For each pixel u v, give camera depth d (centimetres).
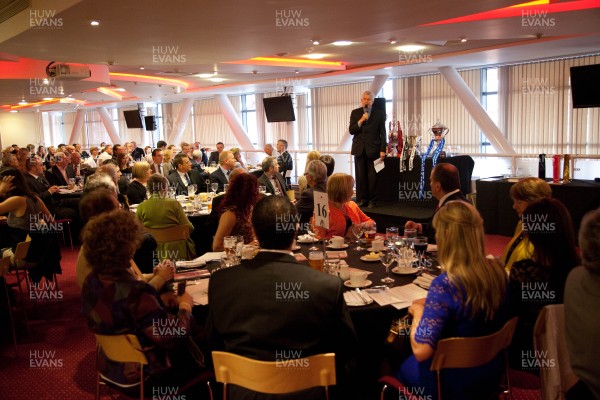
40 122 2420
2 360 365
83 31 527
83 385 327
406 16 500
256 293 182
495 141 986
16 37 545
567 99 924
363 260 310
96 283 207
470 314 189
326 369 174
